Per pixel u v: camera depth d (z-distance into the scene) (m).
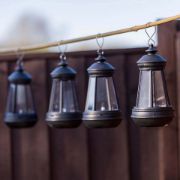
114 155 1.72
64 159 1.76
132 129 1.71
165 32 1.65
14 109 1.56
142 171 1.71
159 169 1.69
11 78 1.56
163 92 1.28
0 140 1.80
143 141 1.70
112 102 1.34
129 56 1.70
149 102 1.27
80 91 1.72
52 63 1.75
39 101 1.76
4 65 1.78
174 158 1.66
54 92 1.44
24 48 1.56
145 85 1.28
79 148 1.75
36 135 1.78
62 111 1.43
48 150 1.77
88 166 1.74
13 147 1.79
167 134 1.66
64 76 1.43
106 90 1.34
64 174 1.76
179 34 1.64
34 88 1.76
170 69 1.65
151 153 1.70
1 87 1.79
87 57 1.72
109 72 1.34
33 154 1.78
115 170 1.72
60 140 1.76
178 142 1.65
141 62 1.28
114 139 1.72
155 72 1.28
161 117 1.25
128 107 1.70
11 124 1.56
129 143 1.71
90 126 1.33
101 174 1.73
